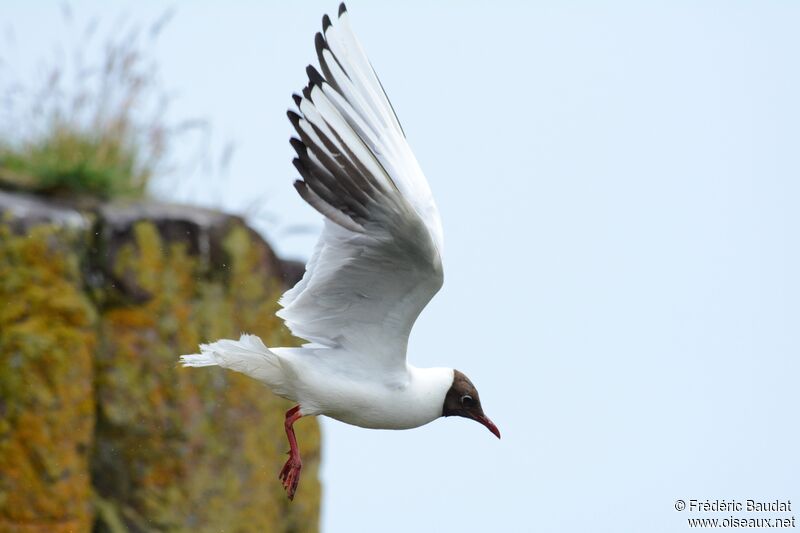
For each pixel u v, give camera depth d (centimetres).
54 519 1341
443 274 1048
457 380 1163
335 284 1077
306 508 1573
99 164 1488
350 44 1098
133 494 1410
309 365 1094
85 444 1374
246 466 1493
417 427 1152
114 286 1412
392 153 1110
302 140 1013
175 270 1451
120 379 1405
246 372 1087
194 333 1455
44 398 1338
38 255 1347
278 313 1103
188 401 1443
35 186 1445
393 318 1087
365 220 1022
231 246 1498
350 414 1115
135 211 1449
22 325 1334
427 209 1109
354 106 1080
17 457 1324
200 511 1445
